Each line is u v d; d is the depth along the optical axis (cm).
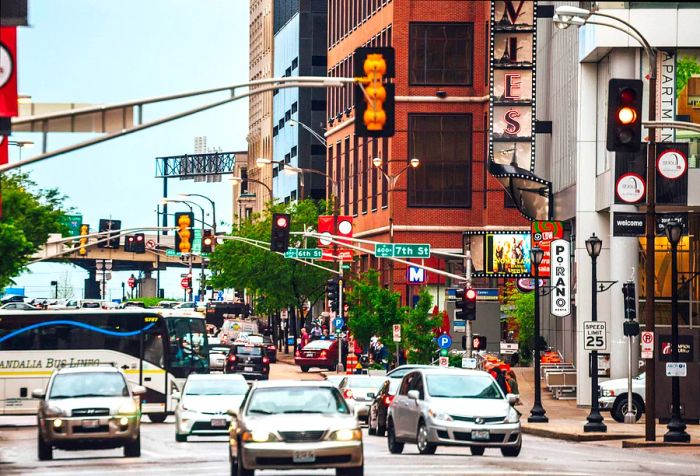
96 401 4328
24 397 6762
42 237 8912
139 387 4497
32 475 3641
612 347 7475
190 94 3600
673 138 7238
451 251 11800
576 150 8250
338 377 6556
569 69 8669
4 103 2948
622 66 7338
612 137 3881
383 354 10081
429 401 4266
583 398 7562
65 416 4272
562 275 7700
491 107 9031
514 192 9162
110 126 3594
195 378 5419
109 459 4306
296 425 3216
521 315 10044
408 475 3438
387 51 3247
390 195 10394
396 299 9256
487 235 9806
